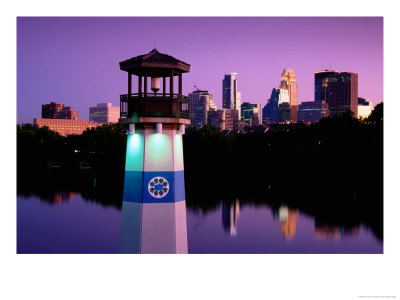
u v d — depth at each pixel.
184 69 18.86
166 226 18.41
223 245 49.12
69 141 168.00
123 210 18.80
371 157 95.12
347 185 87.81
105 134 159.50
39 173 128.50
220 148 117.50
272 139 120.75
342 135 102.00
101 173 129.00
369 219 60.56
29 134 166.12
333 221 59.78
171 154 18.50
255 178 105.75
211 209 70.44
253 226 58.00
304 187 88.88
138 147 18.42
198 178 108.75
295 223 59.22
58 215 65.44
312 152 110.38
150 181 18.28
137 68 18.19
